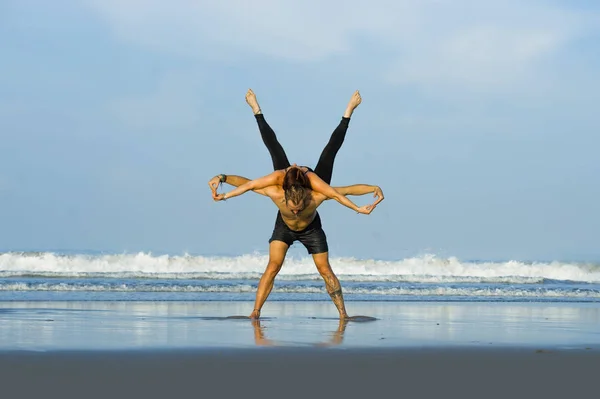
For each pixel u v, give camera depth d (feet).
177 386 15.55
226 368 17.69
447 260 105.19
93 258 94.22
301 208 31.30
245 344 22.62
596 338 26.32
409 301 55.72
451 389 15.69
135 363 18.31
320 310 43.34
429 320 35.78
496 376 17.22
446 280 91.97
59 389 15.17
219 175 32.07
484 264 105.60
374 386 15.83
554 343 24.12
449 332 28.43
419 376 17.08
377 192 32.07
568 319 38.04
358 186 32.27
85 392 14.92
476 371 17.87
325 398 14.64
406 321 34.78
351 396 14.85
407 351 21.22
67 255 94.07
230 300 52.85
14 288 59.00
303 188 31.17
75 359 18.84
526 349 22.09
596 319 38.34
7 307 41.22
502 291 68.69
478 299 59.98
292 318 35.96
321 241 34.91
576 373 17.72
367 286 69.21
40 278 75.66
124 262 94.84
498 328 31.01
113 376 16.56
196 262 96.63
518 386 16.08
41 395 14.62
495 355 20.59
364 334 26.96
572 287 85.97
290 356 19.77
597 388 15.96
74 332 26.58
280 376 16.75
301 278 87.81
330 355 20.08
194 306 45.39
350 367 18.10
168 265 95.76
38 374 16.74
